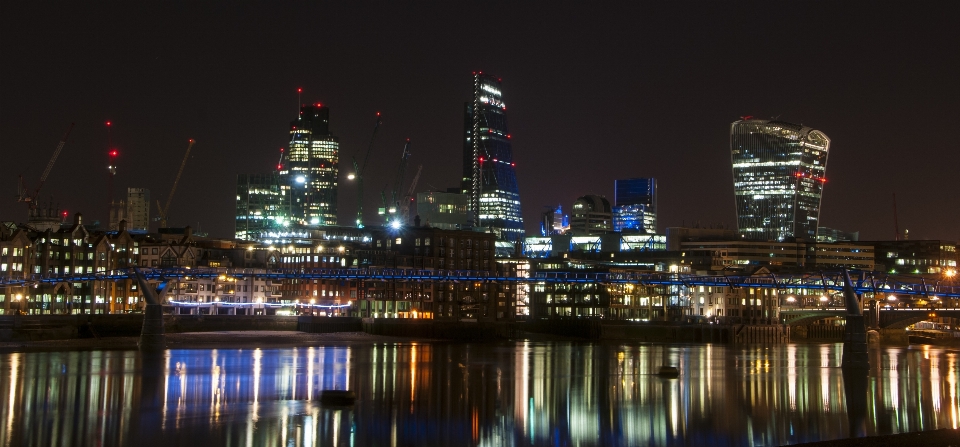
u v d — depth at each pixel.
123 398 133.62
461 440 109.44
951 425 123.44
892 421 126.19
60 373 162.50
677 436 113.88
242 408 126.62
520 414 127.75
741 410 134.00
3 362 180.88
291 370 175.12
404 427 115.81
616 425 120.50
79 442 104.19
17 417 117.62
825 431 117.94
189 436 107.81
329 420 118.88
